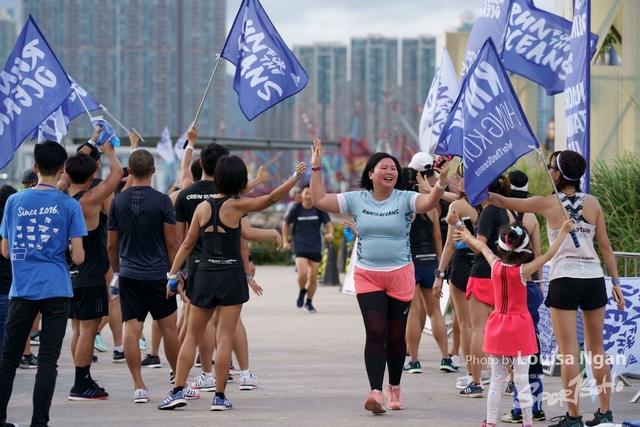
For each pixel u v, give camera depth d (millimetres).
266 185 107125
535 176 15773
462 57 20875
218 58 10148
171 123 192375
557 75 12070
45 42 9617
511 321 7062
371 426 7621
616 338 8953
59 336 7215
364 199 8180
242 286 8344
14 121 9516
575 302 7254
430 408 8469
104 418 8047
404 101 188125
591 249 7328
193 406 8680
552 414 8172
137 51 189500
